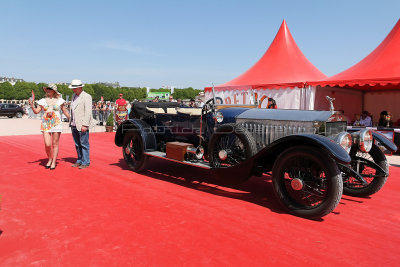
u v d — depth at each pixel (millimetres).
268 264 2385
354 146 4082
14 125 17234
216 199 4039
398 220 3406
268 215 3475
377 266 2395
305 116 3887
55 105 5508
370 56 10906
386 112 9656
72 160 6555
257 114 4277
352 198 4273
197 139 4926
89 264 2340
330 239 2871
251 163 3725
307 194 3738
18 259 2404
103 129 15172
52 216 3312
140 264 2352
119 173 5426
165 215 3406
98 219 3248
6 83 114438
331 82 9883
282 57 13547
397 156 7945
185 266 2336
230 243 2742
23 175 5129
